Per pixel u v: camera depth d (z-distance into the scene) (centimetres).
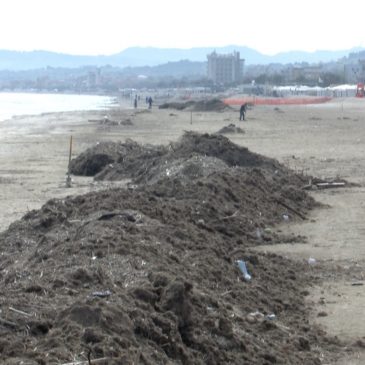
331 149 4675
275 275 1570
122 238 1464
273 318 1289
